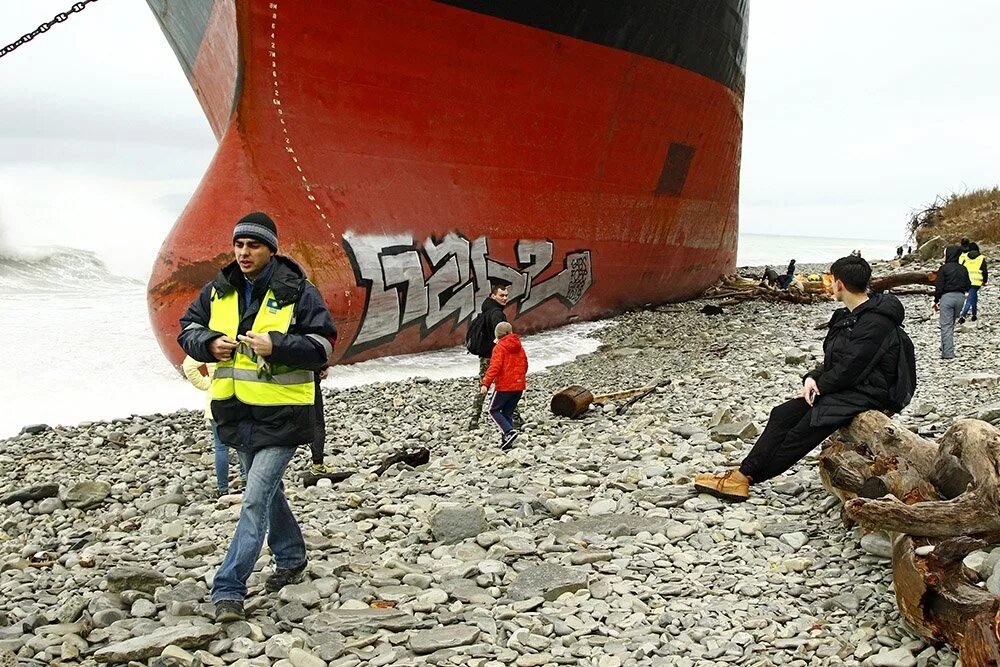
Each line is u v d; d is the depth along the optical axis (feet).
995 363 42.22
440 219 52.54
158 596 15.46
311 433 14.39
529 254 58.75
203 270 44.83
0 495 25.36
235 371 13.91
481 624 14.02
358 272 47.50
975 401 30.76
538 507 21.11
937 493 15.19
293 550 15.79
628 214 68.69
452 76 51.80
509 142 56.24
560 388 42.70
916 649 12.46
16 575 17.95
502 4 51.67
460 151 53.62
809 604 14.58
